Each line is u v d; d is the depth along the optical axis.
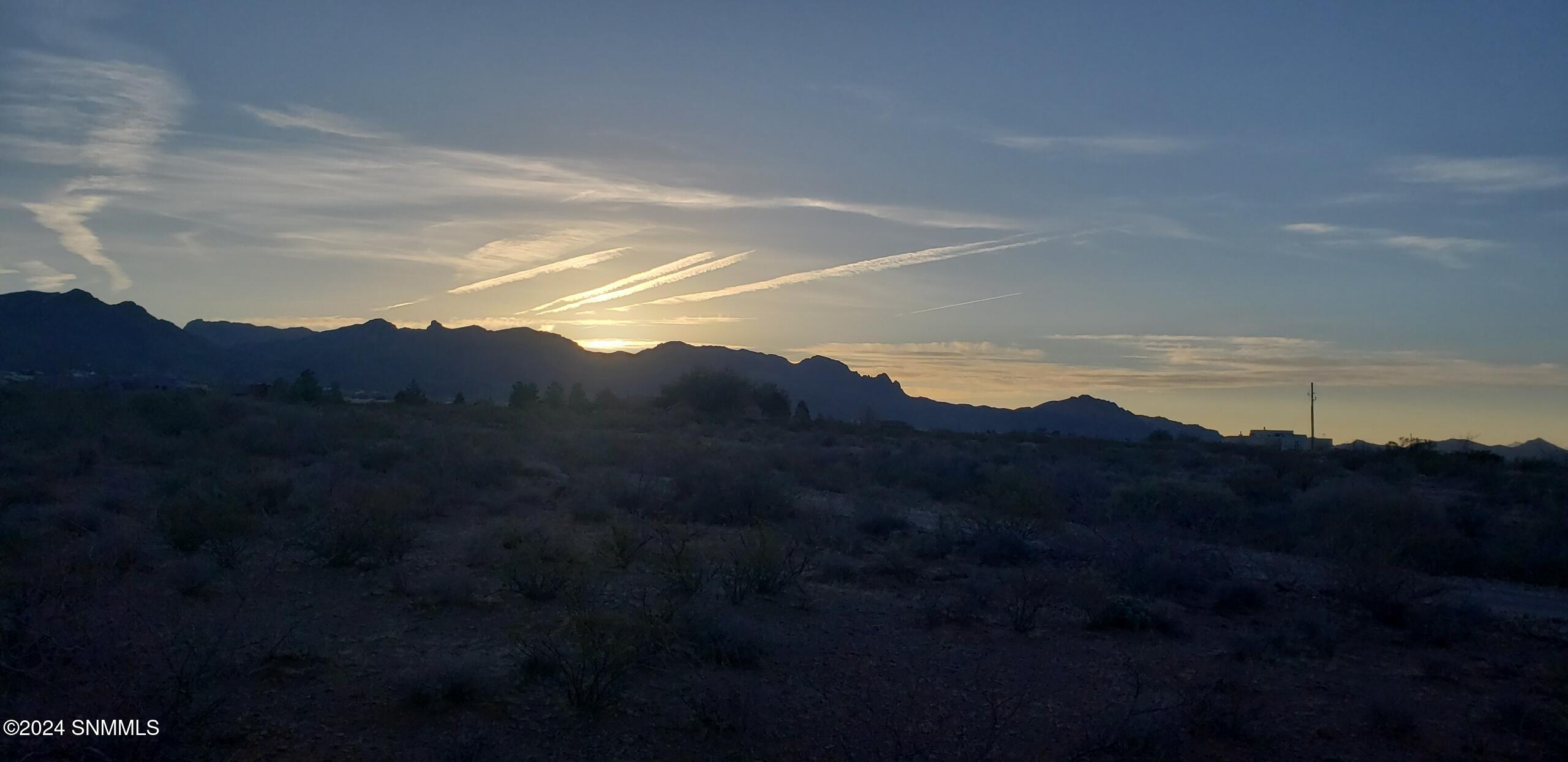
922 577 16.16
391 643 10.58
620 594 13.06
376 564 14.12
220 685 8.66
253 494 18.45
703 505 21.17
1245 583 15.72
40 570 9.97
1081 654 11.98
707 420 63.31
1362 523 21.12
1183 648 12.55
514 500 22.27
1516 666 12.55
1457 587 17.36
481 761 7.50
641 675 9.80
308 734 7.93
